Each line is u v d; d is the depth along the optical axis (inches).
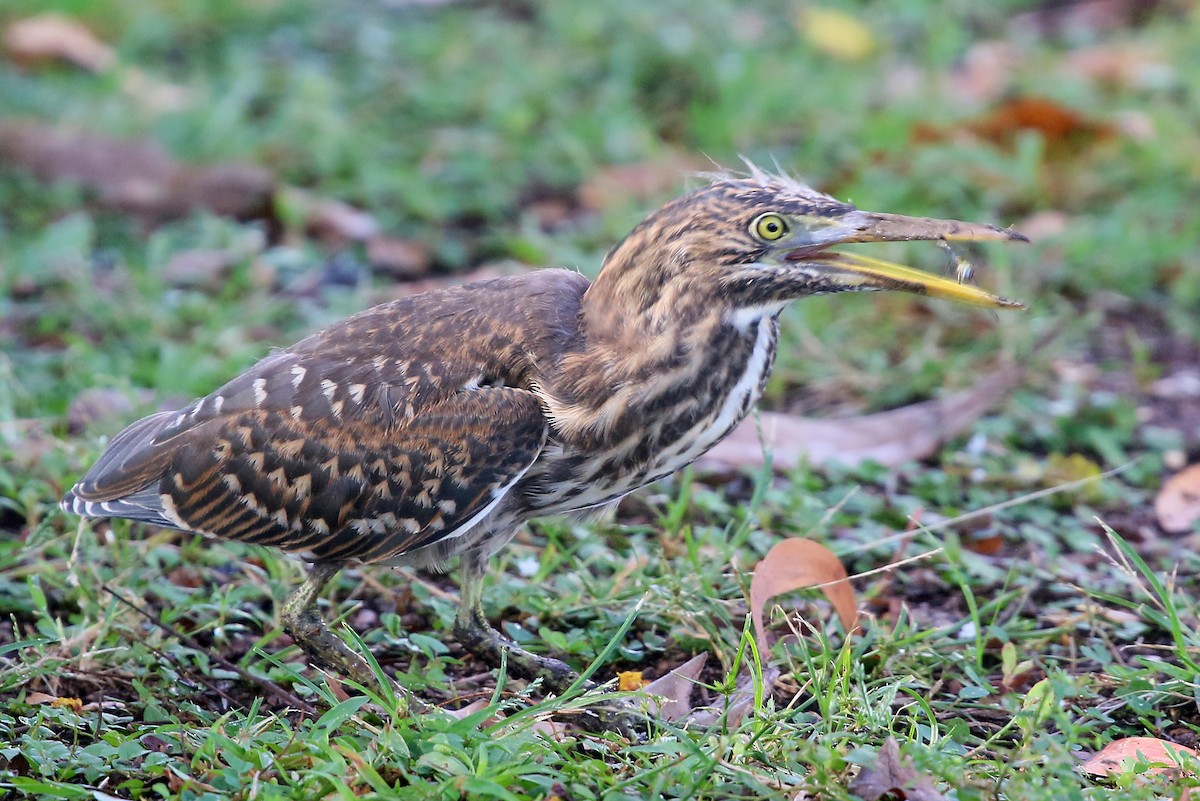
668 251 356.8
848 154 695.7
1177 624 370.0
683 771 315.0
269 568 426.0
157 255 605.0
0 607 410.0
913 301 596.1
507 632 404.8
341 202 689.6
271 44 854.5
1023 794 304.7
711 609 402.0
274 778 318.0
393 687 364.5
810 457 502.9
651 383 358.6
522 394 362.6
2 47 805.9
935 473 492.4
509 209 690.8
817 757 311.7
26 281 603.5
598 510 393.1
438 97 775.1
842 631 391.5
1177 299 612.1
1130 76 774.5
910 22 880.3
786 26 872.3
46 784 309.3
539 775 315.6
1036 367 551.2
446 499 362.9
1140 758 329.4
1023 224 657.6
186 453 370.0
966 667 378.9
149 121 721.6
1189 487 478.3
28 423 483.5
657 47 801.6
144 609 403.9
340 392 364.8
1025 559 452.8
